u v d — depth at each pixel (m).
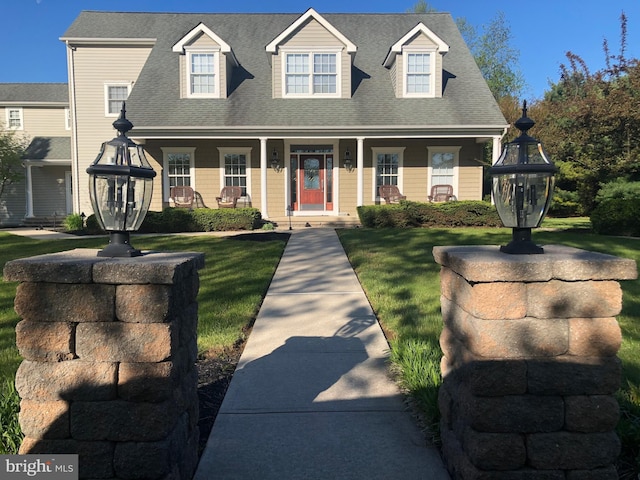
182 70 15.58
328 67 15.83
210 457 2.59
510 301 2.05
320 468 2.49
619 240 10.54
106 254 2.30
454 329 2.41
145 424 1.99
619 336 2.07
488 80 36.78
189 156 16.17
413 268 7.65
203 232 14.00
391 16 19.14
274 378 3.64
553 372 2.06
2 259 8.68
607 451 2.07
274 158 16.27
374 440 2.76
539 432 2.08
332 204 16.58
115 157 2.35
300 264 8.33
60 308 1.99
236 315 5.16
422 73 15.73
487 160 24.20
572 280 2.05
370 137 14.88
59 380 1.99
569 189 21.47
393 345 4.09
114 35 18.00
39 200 22.12
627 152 12.68
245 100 15.68
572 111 13.05
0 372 3.55
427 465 2.52
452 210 14.22
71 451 2.00
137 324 1.98
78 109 18.02
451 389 2.46
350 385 3.52
